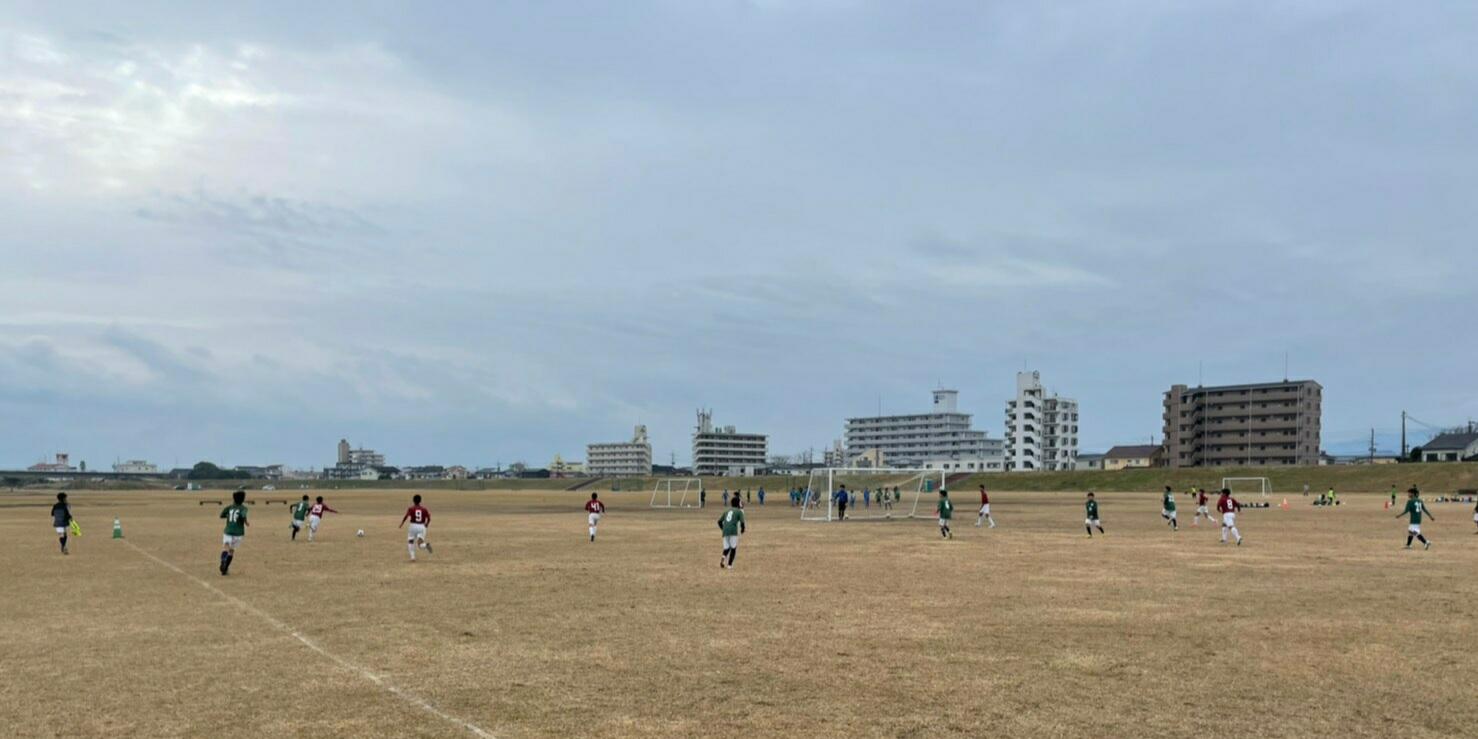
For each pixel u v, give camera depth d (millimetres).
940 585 24312
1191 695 12453
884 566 29422
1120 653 15227
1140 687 12898
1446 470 117312
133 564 30656
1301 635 16766
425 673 13812
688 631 17359
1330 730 10844
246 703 12102
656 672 13883
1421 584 24172
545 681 13312
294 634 17078
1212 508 76188
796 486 158125
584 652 15383
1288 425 156625
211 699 12297
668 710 11758
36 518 67438
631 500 113812
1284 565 29234
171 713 11625
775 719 11344
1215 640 16328
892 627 17750
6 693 12625
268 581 25594
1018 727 10977
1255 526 50750
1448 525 51156
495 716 11492
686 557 32906
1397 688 12805
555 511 79688
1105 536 43250
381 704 12055
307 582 25344
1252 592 22641
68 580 25969
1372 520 56688
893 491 93938
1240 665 14266
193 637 16766
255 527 52969
